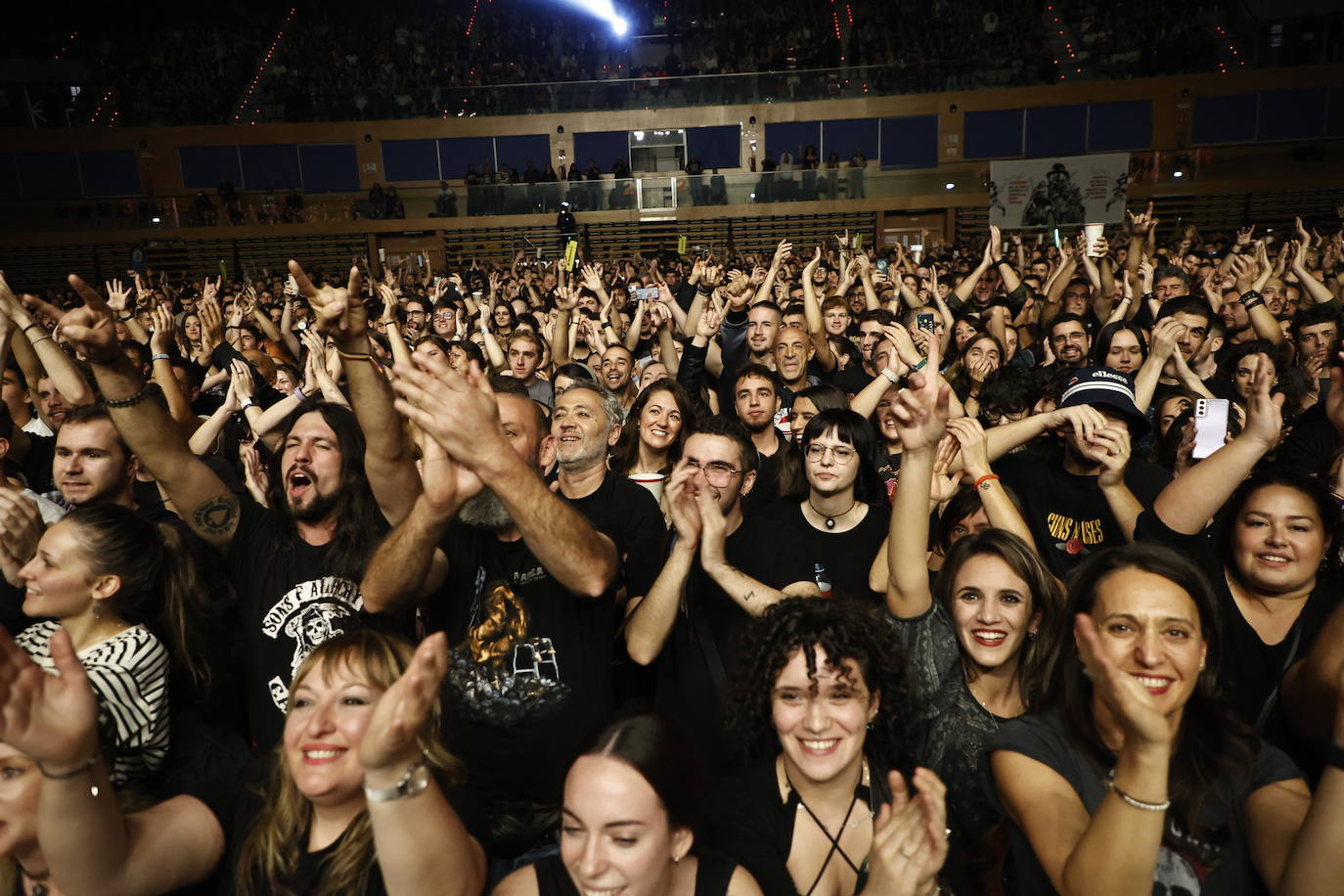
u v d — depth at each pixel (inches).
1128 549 77.9
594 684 103.1
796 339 232.8
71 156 1053.8
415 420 80.4
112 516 98.7
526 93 1082.1
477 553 106.7
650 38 1216.8
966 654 97.3
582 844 69.7
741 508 141.9
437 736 84.8
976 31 1133.7
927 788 66.6
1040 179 717.3
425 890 67.5
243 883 79.0
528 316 318.0
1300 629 99.2
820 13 1205.1
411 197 1071.6
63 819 67.5
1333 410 105.7
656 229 979.3
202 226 1003.9
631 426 176.9
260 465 163.3
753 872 82.7
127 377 106.5
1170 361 198.7
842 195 977.5
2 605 121.9
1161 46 1002.7
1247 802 73.2
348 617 104.9
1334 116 976.3
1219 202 943.7
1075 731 76.5
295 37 1256.8
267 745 102.0
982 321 297.7
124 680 92.6
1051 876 69.9
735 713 88.4
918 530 97.0
